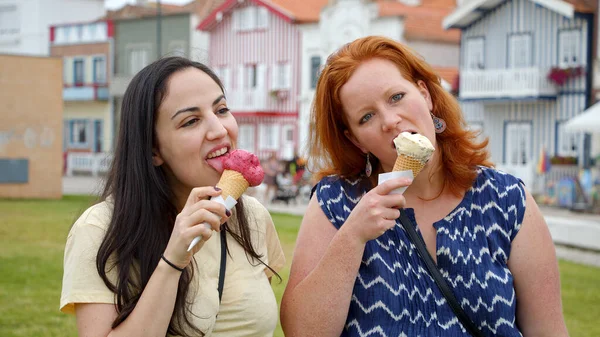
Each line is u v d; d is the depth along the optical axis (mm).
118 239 2545
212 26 40438
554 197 24375
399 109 2754
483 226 2840
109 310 2512
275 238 3047
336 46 34812
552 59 28156
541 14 28375
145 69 2680
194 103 2613
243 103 38906
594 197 22281
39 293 7652
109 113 44688
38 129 23156
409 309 2785
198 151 2615
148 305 2408
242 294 2682
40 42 48781
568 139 27750
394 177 2611
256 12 38688
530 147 28859
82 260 2535
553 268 2852
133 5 47531
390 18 33375
